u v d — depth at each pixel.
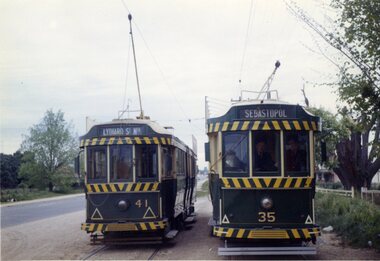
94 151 14.31
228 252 11.41
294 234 11.39
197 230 18.80
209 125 12.27
